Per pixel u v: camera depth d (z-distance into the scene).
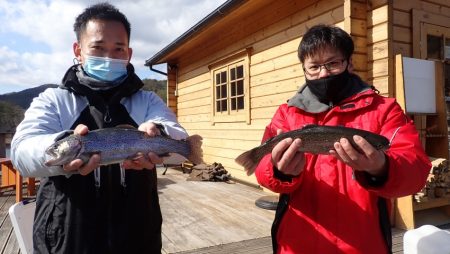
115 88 1.97
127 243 1.81
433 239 2.43
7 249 4.33
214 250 4.20
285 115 2.10
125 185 1.84
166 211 6.01
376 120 1.84
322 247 1.78
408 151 1.71
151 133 1.79
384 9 4.86
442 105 5.08
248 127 8.35
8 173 7.72
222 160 9.70
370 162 1.49
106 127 1.89
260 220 5.40
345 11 5.12
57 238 1.73
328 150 1.60
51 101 1.87
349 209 1.77
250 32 8.15
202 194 7.41
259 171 1.89
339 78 1.91
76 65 2.05
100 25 1.93
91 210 1.76
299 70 6.55
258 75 7.90
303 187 1.91
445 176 4.94
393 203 4.79
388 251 1.76
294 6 6.67
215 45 9.90
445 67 5.61
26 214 2.42
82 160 1.61
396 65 4.76
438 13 5.54
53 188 1.78
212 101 10.09
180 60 12.45
